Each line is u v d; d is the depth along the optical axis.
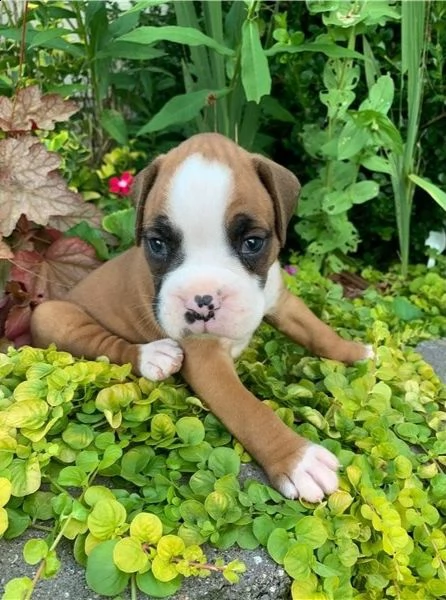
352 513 0.29
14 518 0.27
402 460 0.31
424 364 0.41
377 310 0.49
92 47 0.57
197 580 0.26
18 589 0.24
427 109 0.61
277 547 0.27
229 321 0.31
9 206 0.41
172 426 0.31
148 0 0.46
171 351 0.35
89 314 0.40
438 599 0.28
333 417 0.35
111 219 0.53
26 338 0.43
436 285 0.55
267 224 0.33
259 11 0.60
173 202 0.31
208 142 0.33
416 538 0.29
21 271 0.43
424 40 0.55
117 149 0.66
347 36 0.52
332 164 0.56
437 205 0.63
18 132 0.43
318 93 0.60
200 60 0.58
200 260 0.31
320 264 0.60
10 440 0.29
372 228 0.65
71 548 0.27
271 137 0.65
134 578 0.25
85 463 0.29
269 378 0.38
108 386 0.33
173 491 0.29
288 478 0.30
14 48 0.57
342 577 0.27
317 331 0.40
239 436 0.32
